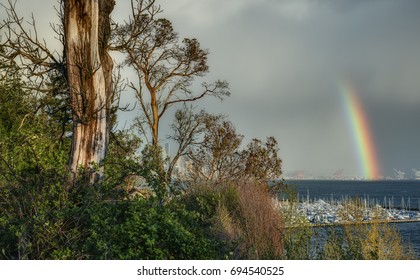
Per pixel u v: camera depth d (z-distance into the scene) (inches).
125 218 421.1
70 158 549.3
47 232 374.6
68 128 673.6
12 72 597.3
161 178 500.1
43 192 412.5
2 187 422.0
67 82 561.9
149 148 540.4
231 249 431.2
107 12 577.9
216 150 978.1
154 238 369.7
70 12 542.0
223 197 623.5
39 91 583.5
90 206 407.8
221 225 548.7
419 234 1646.2
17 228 376.2
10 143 550.6
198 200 604.7
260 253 474.3
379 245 430.3
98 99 551.8
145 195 523.5
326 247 437.7
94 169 493.0
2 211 407.8
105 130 560.4
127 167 498.6
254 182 738.8
